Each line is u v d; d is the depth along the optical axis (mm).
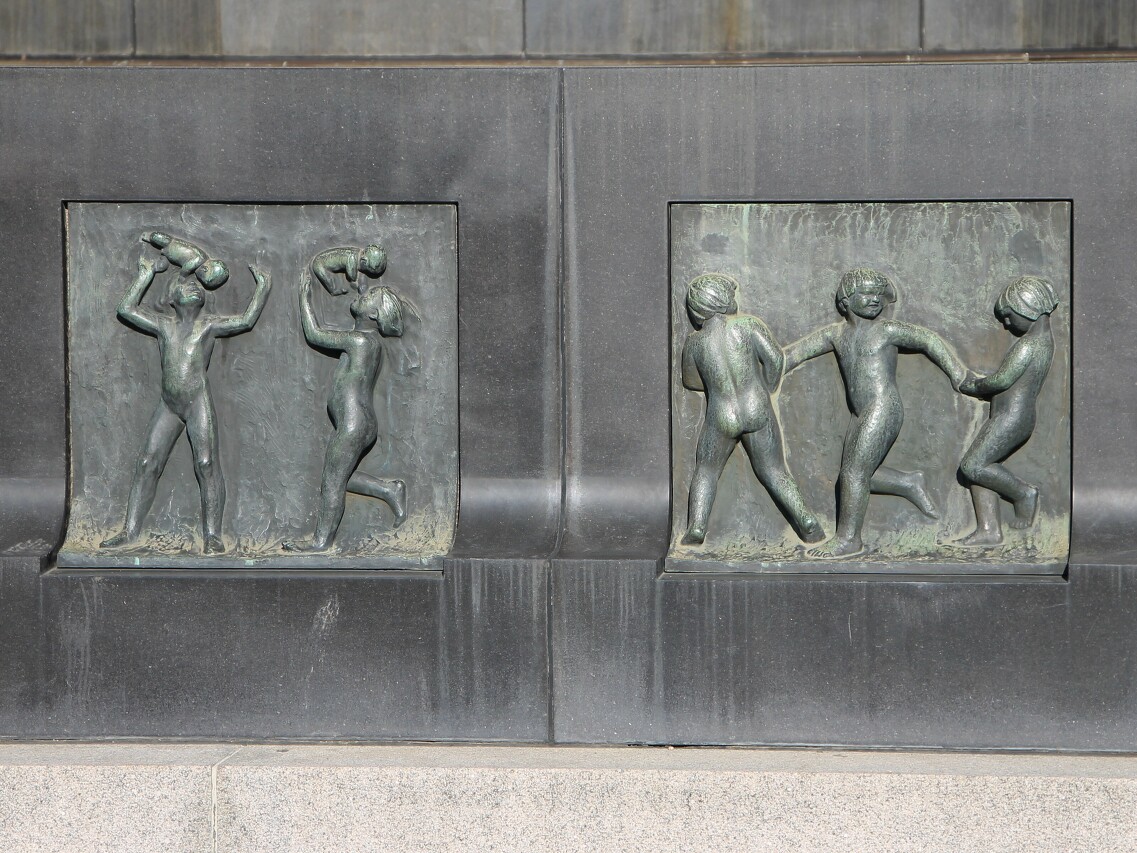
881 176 5785
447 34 6219
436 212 5965
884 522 5883
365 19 6230
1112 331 5746
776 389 5906
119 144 5953
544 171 5887
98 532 6059
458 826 5410
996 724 5645
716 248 5914
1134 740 5590
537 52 6199
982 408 5844
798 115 5801
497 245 5922
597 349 5930
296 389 6020
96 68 5934
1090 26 6074
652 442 5934
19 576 5883
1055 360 5801
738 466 5938
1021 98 5715
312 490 6027
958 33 6125
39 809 5488
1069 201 5746
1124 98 5680
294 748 5738
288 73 5906
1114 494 5773
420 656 5797
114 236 6023
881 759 5512
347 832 5434
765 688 5703
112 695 5895
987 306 5824
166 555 5973
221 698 5871
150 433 6012
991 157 5742
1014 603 5621
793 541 5898
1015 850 5258
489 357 5953
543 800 5391
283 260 6004
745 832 5332
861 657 5676
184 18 6246
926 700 5660
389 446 6023
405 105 5898
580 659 5738
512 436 5965
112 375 6055
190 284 5988
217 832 5449
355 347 5953
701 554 5879
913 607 5652
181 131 5941
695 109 5832
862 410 5816
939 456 5867
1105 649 5590
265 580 5836
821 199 5816
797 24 6145
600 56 6184
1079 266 5738
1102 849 5227
